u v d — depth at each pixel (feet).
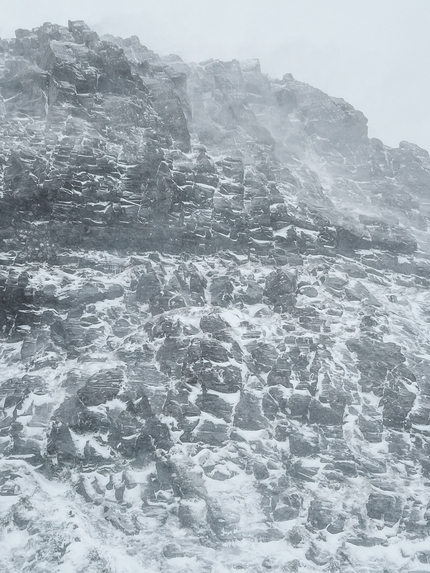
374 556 71.87
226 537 70.69
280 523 73.51
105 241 100.83
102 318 91.40
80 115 113.39
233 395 82.23
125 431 77.51
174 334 87.30
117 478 75.20
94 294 92.68
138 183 105.60
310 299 99.81
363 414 84.74
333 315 97.55
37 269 95.45
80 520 70.03
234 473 76.64
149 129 116.16
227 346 86.12
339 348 91.30
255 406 81.56
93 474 75.31
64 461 75.46
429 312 107.45
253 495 75.20
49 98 118.52
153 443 77.15
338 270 110.42
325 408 82.23
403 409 84.74
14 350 87.61
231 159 118.21
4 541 67.46
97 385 80.48
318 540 72.23
